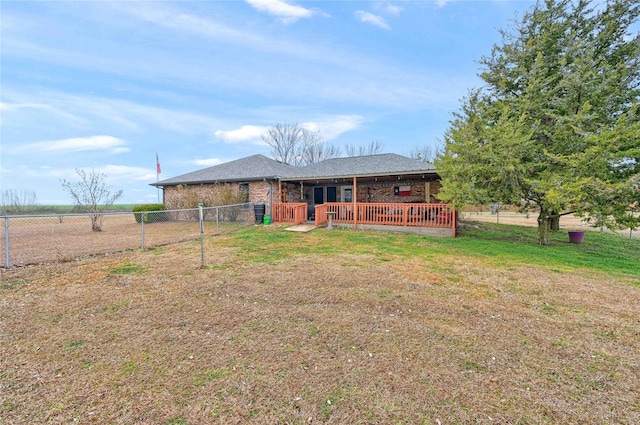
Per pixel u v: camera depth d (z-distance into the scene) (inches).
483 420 80.0
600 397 90.4
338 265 246.5
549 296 180.7
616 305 166.9
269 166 697.0
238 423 77.4
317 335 126.6
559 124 332.5
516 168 311.4
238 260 259.3
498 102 389.7
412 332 131.0
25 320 136.3
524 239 417.1
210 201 631.8
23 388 89.5
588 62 348.5
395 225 459.2
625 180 285.1
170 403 84.4
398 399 87.7
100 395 87.2
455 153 339.6
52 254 281.4
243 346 116.6
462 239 394.9
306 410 82.7
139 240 375.6
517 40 446.6
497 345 121.0
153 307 153.9
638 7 394.6
